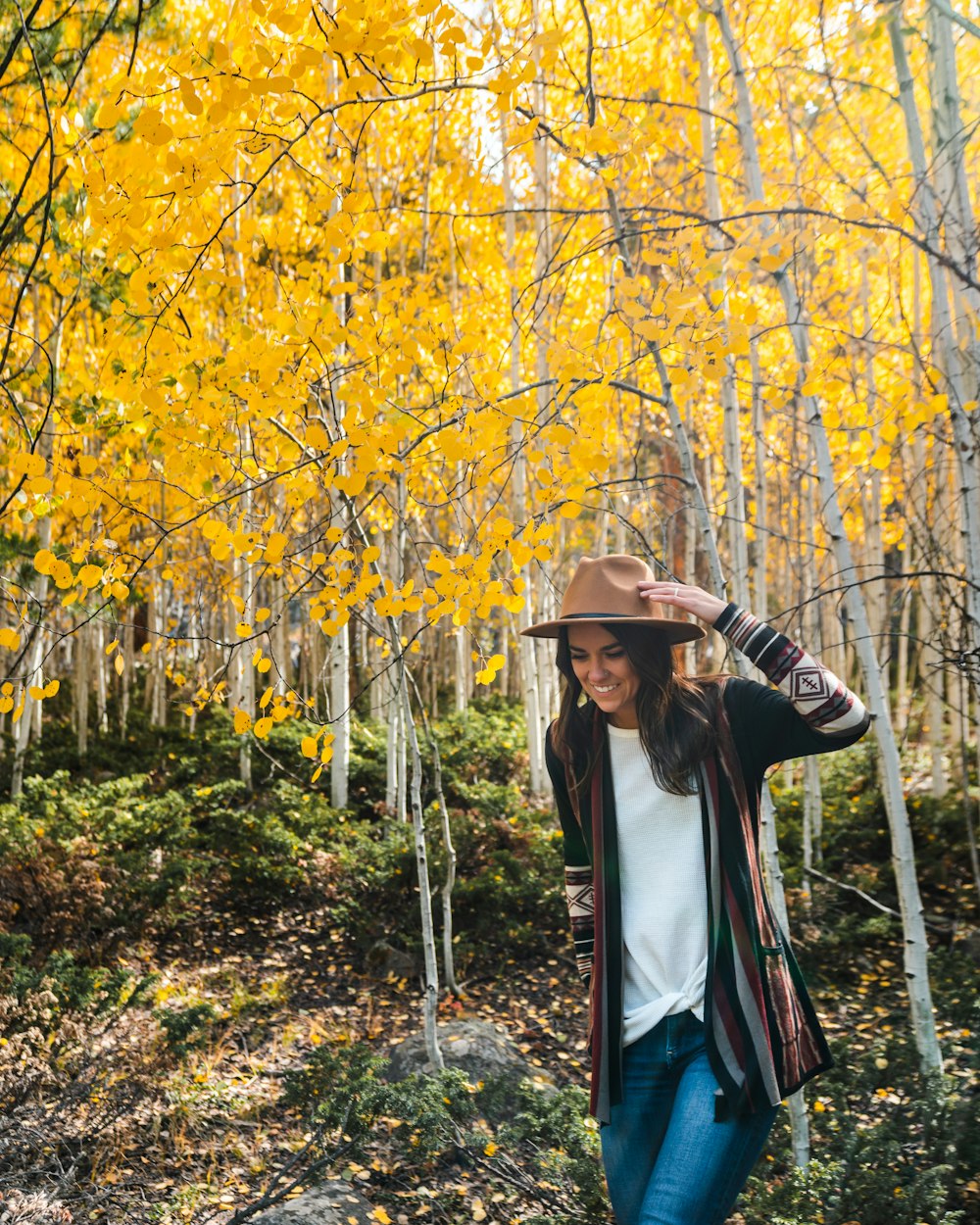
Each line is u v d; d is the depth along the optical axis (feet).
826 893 20.06
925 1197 7.62
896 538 17.30
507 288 23.24
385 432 9.40
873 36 11.03
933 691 15.57
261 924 21.79
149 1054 13.24
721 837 5.42
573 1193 8.93
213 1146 11.55
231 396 9.62
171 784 31.01
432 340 9.79
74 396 11.07
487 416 9.32
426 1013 13.26
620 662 5.64
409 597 10.30
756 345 17.19
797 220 11.22
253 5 7.52
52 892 19.56
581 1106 9.93
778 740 5.48
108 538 10.64
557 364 9.62
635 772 5.74
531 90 18.71
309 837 25.43
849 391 16.61
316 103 8.10
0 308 14.65
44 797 26.99
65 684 44.60
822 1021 15.66
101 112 8.05
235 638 32.78
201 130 8.30
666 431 29.27
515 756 34.06
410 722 13.62
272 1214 9.25
